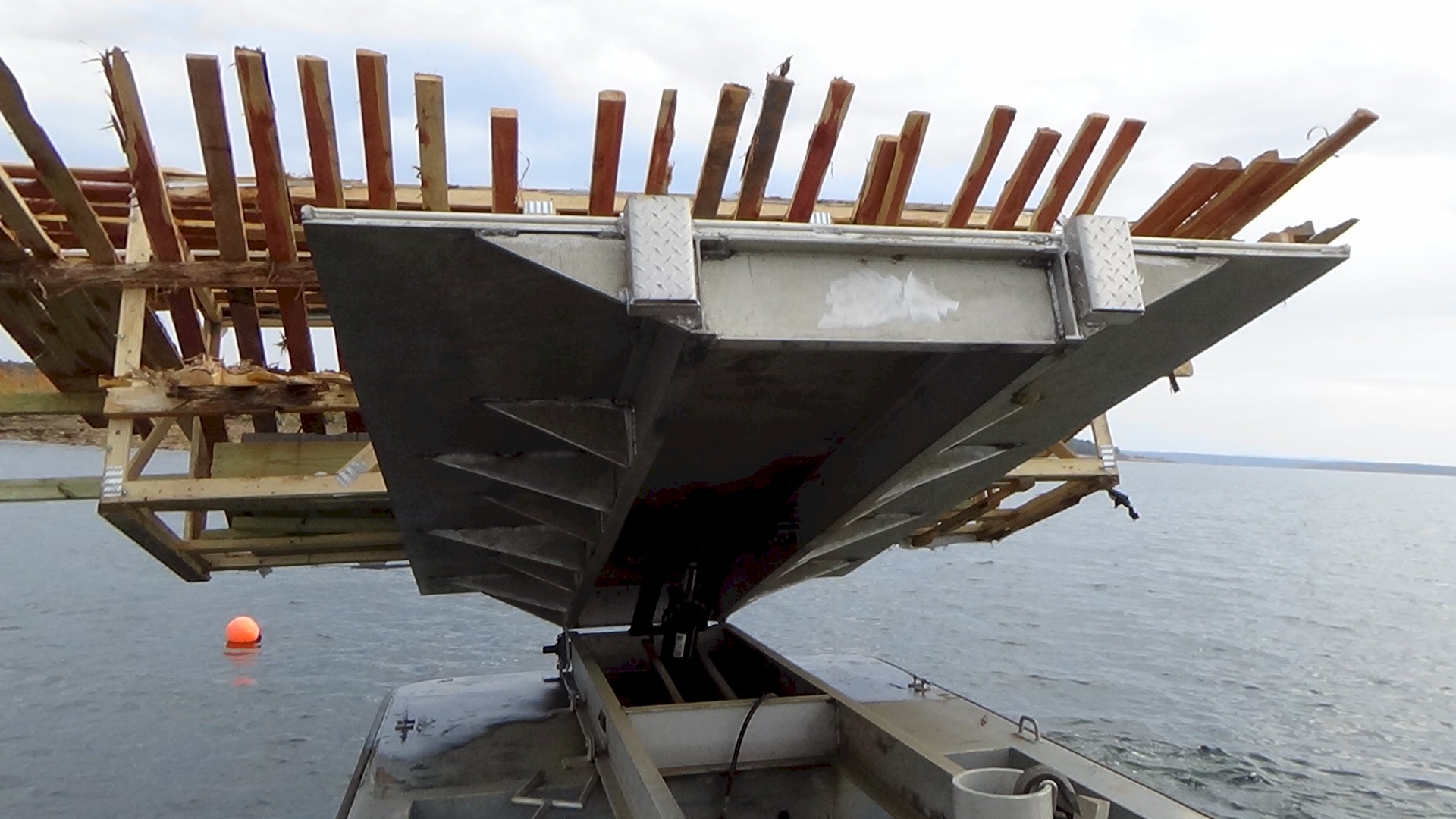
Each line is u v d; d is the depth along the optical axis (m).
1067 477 6.83
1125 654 17.72
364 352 3.20
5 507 45.03
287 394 4.79
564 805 4.95
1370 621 22.67
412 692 7.47
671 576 6.81
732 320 2.69
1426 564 39.56
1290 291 3.44
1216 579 30.62
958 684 15.12
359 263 2.66
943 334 2.84
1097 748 12.02
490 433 4.07
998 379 3.29
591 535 5.09
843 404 4.20
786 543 5.78
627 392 3.80
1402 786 10.98
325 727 11.68
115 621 18.73
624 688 6.68
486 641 17.08
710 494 5.43
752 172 4.12
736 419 4.29
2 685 13.52
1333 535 57.88
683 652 6.53
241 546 6.68
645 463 3.83
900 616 21.11
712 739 5.33
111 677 14.09
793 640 18.28
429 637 17.38
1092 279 2.85
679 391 3.17
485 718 6.64
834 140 4.09
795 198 4.25
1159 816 4.16
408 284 2.80
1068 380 4.00
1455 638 20.41
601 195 4.06
